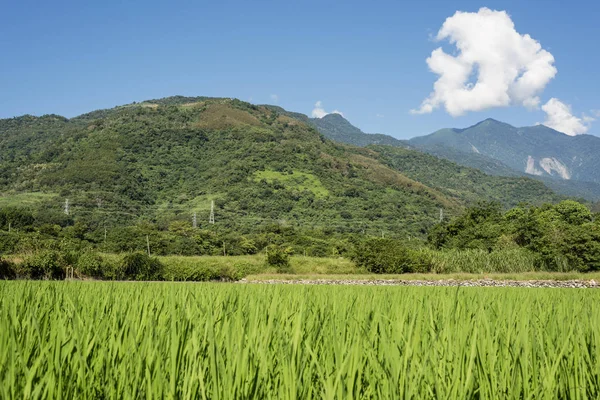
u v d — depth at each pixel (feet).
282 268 135.54
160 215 355.77
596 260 114.62
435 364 10.93
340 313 18.65
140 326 15.28
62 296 23.65
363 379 11.18
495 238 161.68
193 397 9.75
